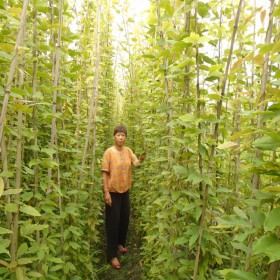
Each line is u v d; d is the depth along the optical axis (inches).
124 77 239.0
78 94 130.8
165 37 86.6
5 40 74.2
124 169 141.8
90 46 141.3
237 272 39.1
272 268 41.8
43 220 87.0
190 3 68.1
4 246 50.0
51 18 84.0
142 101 154.3
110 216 141.3
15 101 57.6
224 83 59.7
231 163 104.3
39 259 71.4
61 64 102.6
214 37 87.4
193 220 74.2
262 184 73.7
